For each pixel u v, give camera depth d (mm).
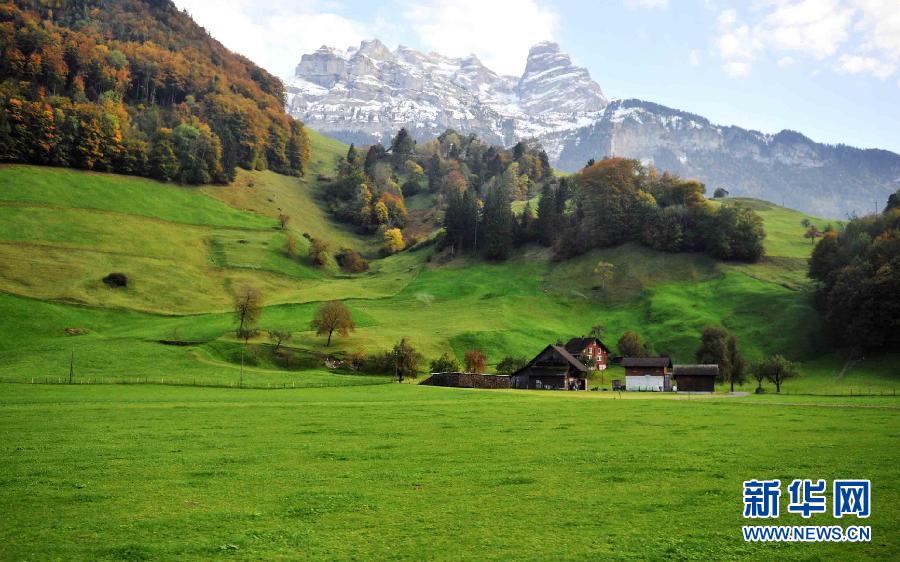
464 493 30031
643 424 56406
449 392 105000
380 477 33156
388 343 158750
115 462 36781
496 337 175750
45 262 180375
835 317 168500
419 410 69062
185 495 29641
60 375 109688
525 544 23406
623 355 173875
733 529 25203
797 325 178875
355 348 151375
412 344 161750
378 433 49250
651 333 188625
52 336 143375
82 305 163000
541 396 102375
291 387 108312
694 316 192125
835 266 185125
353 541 23688
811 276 194750
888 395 114000
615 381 153375
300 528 25062
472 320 192750
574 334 192875
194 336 146875
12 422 54688
